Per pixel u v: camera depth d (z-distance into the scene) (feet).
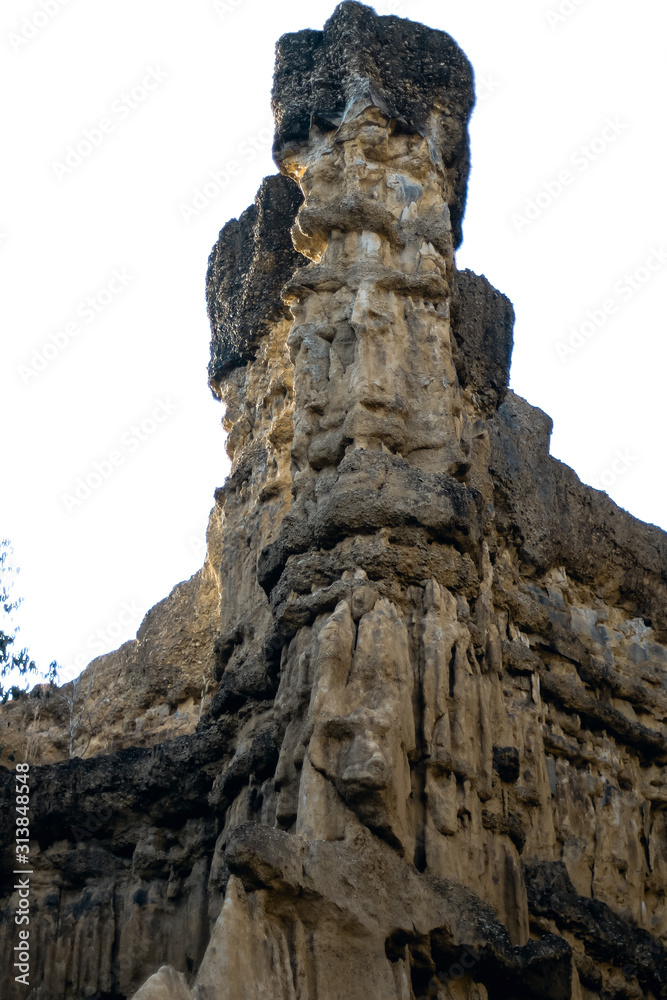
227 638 86.79
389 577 72.90
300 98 88.99
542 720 87.20
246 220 101.71
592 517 101.40
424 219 84.74
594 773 90.48
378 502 74.23
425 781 68.69
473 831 69.51
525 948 67.82
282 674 73.46
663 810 94.73
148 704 104.42
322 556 74.49
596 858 87.15
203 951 81.87
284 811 69.10
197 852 85.66
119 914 86.43
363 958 62.18
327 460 78.18
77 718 109.60
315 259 85.81
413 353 80.64
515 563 94.53
